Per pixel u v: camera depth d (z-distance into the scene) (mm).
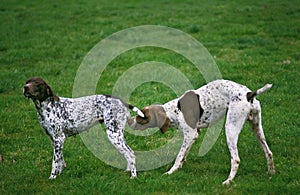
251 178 7258
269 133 9172
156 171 7871
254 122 7379
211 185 7055
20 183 7422
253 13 20203
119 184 7195
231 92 7434
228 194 6699
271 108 10531
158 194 6848
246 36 16922
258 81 12312
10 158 8539
